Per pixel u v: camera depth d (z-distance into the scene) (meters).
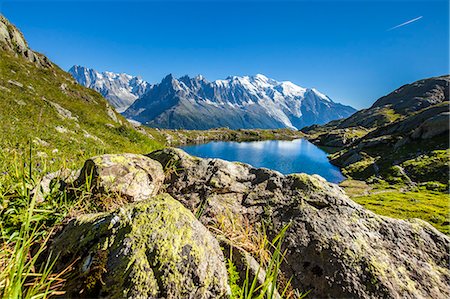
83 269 2.84
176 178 6.81
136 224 3.08
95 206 4.85
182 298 2.62
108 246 2.94
